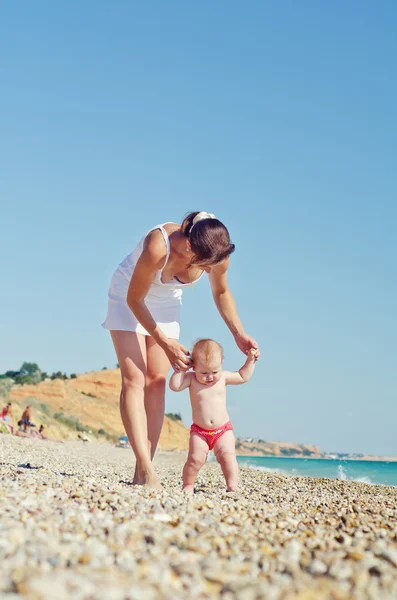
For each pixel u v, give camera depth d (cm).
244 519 371
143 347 546
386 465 3647
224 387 586
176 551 271
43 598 189
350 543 327
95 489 441
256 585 231
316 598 218
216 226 465
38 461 918
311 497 598
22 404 5206
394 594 235
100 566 234
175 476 916
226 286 586
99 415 5559
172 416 6016
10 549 239
